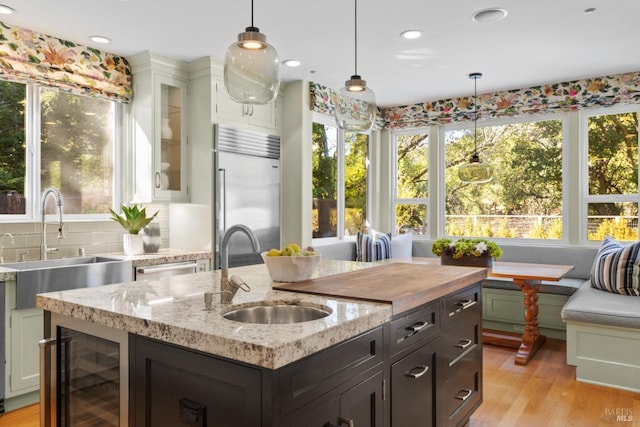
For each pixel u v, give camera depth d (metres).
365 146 5.77
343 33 3.31
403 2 2.82
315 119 4.93
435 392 2.04
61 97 3.58
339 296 1.74
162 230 4.17
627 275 3.52
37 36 3.25
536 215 4.95
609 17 3.03
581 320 3.20
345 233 5.43
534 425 2.59
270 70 1.79
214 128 3.85
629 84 4.28
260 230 4.29
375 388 1.57
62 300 1.67
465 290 2.41
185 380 1.31
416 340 1.87
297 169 4.55
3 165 3.24
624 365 3.08
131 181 3.92
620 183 4.47
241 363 1.18
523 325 4.30
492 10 2.93
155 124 3.76
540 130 4.93
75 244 3.60
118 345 1.51
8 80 3.17
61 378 1.72
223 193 3.89
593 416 2.69
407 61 3.96
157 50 3.67
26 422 2.58
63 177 3.59
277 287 1.92
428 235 5.62
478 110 5.12
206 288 1.93
